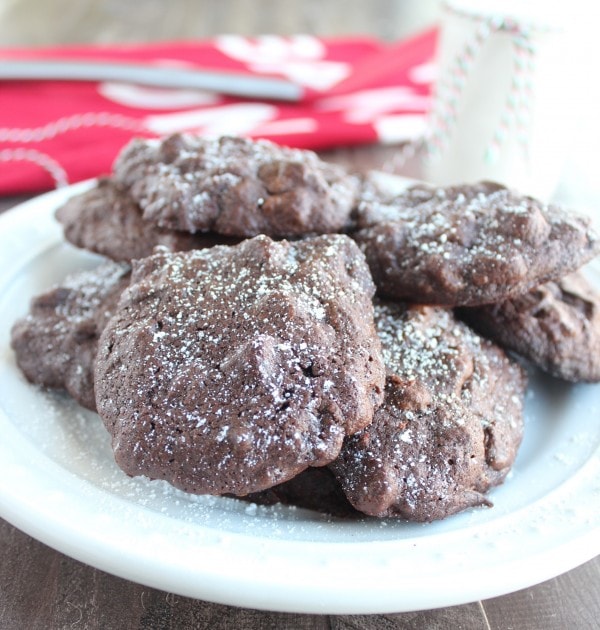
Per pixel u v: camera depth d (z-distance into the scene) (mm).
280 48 529
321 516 214
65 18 600
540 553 191
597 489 214
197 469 198
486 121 348
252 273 224
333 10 670
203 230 251
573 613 203
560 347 253
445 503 210
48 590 200
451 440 216
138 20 613
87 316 254
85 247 269
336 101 449
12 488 196
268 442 196
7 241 291
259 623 197
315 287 220
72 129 389
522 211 245
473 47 339
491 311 257
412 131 420
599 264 289
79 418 240
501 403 238
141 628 195
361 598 180
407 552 192
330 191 256
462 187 272
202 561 184
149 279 230
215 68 453
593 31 341
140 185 266
